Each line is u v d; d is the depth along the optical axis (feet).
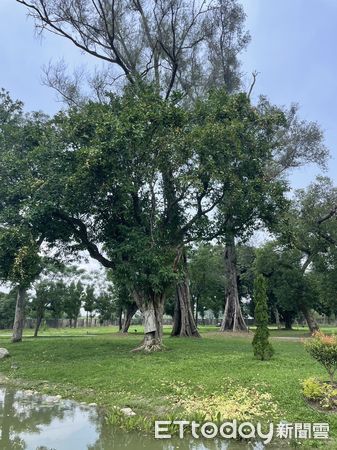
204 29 83.97
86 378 42.16
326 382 33.04
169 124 54.49
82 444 26.05
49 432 28.32
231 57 93.04
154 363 46.37
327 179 97.19
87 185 52.01
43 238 60.59
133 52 79.71
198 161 53.78
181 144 52.85
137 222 59.16
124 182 52.06
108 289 160.56
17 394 39.93
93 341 74.33
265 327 46.42
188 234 63.05
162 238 58.70
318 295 107.55
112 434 27.76
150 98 56.85
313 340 33.55
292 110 91.56
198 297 168.86
